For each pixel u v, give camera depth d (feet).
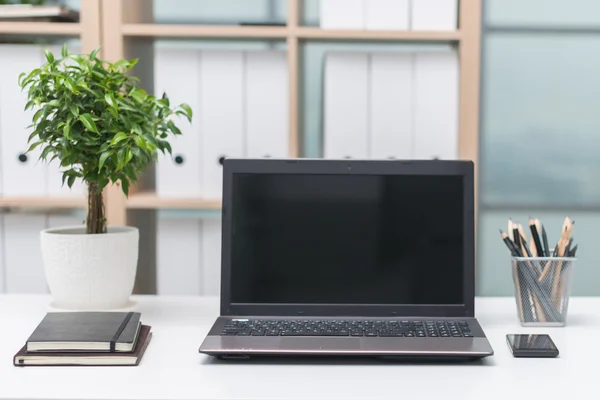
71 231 4.45
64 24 5.61
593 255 9.89
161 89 5.64
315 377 3.01
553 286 3.87
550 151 9.79
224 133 5.66
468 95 5.56
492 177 9.82
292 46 5.57
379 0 5.59
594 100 9.71
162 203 5.66
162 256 5.96
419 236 3.75
